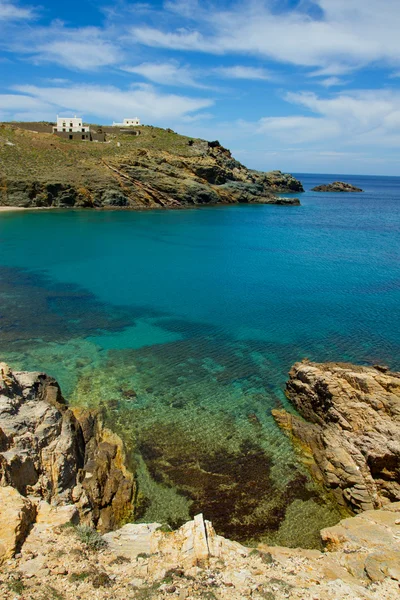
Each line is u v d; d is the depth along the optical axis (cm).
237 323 3406
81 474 1656
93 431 1977
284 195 16625
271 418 2164
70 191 8850
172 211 9706
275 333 3222
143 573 1043
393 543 1239
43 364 2606
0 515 1113
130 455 1845
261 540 1459
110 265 5103
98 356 2753
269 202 12675
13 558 1001
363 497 1633
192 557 1111
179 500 1619
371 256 6116
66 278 4506
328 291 4319
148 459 1828
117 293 4088
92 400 2236
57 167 9250
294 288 4409
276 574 1075
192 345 2980
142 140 11875
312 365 2400
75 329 3188
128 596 921
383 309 3784
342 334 3212
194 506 1594
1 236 6297
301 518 1569
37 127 11475
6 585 894
